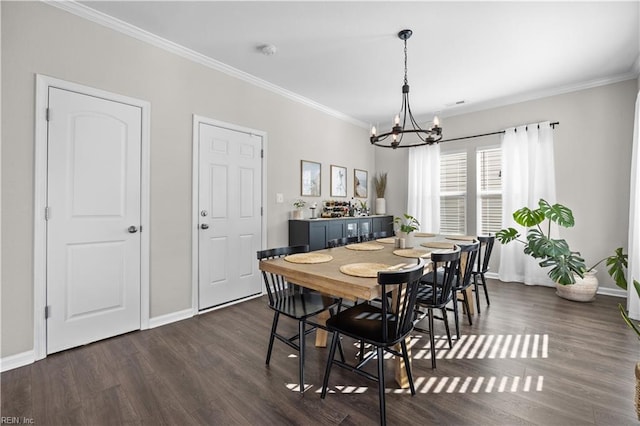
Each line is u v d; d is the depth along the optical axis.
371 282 1.56
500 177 4.39
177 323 2.79
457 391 1.74
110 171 2.43
